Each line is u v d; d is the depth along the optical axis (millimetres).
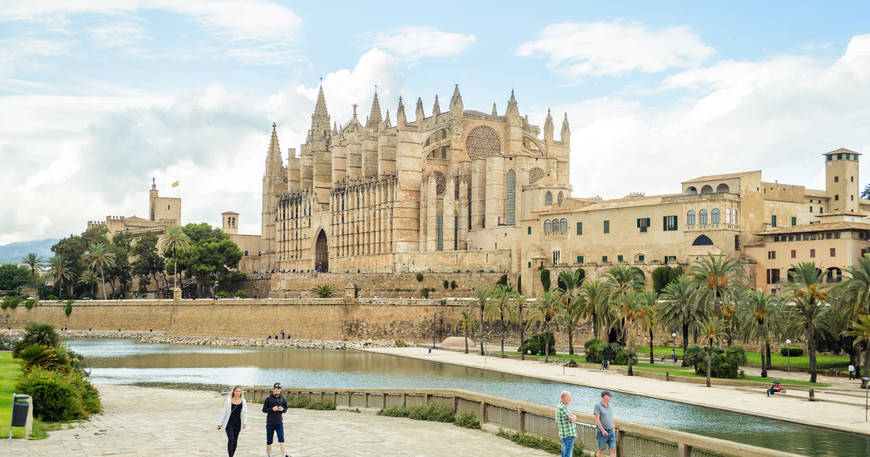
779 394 86000
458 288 184000
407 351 150625
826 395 85000
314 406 66125
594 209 161875
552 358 130625
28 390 51281
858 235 129875
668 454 37781
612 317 120750
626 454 40031
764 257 140250
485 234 198750
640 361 120438
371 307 167500
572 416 36812
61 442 41875
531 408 45031
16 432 43469
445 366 124375
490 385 97875
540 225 172750
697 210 144375
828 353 117688
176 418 54094
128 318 191250
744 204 145000
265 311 174250
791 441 62375
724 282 106188
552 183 194625
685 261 144250
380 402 63062
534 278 169250
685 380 98500
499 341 159375
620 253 156625
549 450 41906
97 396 60188
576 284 138625
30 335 84562
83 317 197625
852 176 162500
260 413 61031
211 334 179250
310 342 165125
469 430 48969
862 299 91812
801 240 134875
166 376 113188
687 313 110625
